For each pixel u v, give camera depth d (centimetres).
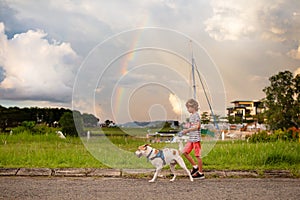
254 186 433
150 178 489
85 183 451
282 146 656
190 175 471
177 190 411
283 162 580
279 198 373
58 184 444
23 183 449
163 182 461
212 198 373
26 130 1184
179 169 533
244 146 662
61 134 1101
